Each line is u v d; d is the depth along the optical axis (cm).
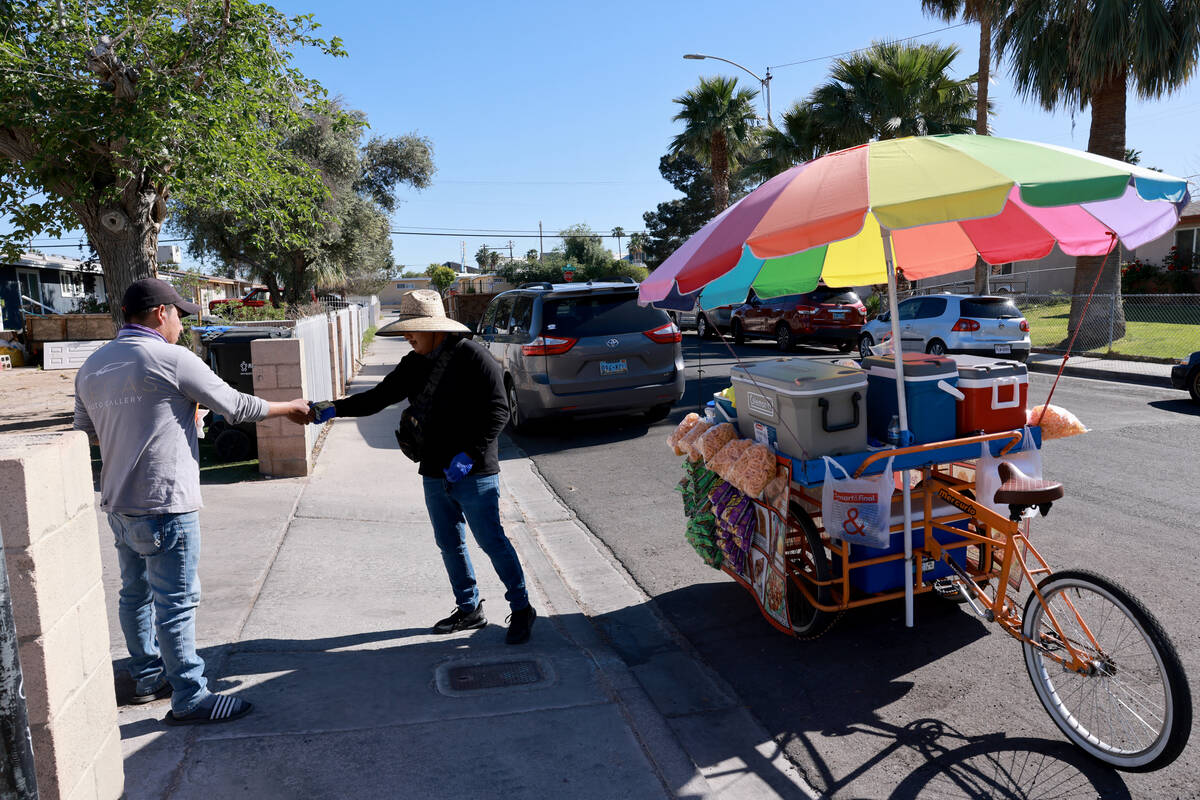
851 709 354
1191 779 294
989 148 345
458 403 398
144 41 973
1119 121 1605
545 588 509
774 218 335
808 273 483
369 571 516
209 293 4025
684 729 340
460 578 425
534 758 307
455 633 425
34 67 916
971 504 369
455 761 303
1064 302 2539
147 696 345
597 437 987
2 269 2442
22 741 179
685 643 428
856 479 363
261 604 453
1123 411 1020
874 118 2172
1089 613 319
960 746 322
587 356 930
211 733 317
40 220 1098
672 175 5859
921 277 529
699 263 354
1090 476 714
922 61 2103
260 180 1100
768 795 294
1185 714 272
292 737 315
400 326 387
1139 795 286
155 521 303
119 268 1065
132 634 337
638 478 788
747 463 386
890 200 310
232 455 837
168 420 304
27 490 210
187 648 320
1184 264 2358
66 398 1474
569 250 5303
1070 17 1524
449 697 353
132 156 948
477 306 3378
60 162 974
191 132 958
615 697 357
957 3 1866
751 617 457
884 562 392
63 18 938
